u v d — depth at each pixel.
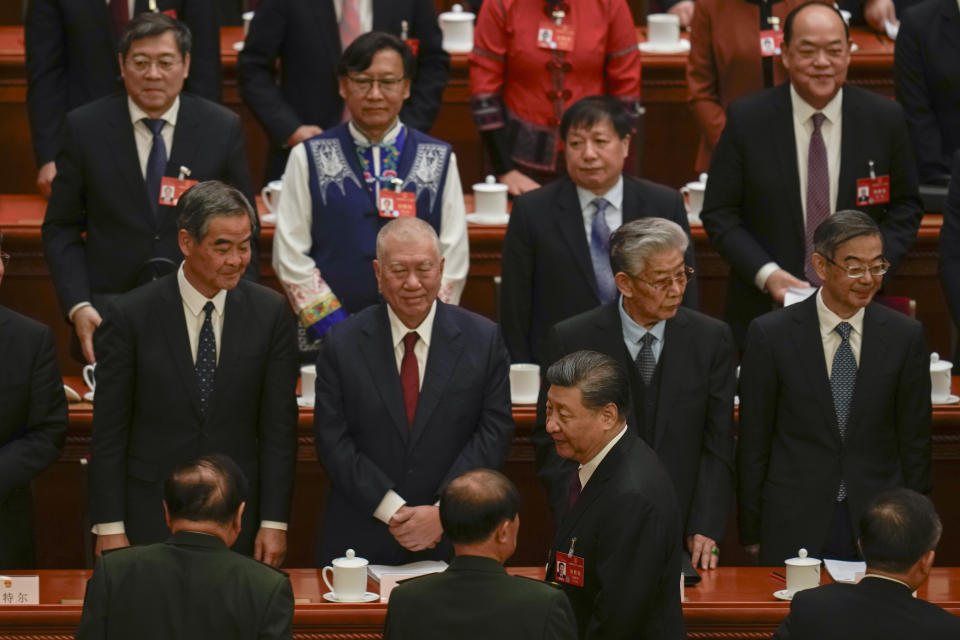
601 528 14.03
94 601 12.98
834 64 19.88
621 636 13.92
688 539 17.12
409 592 12.91
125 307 17.03
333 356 17.28
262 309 17.27
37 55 23.17
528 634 12.52
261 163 27.73
